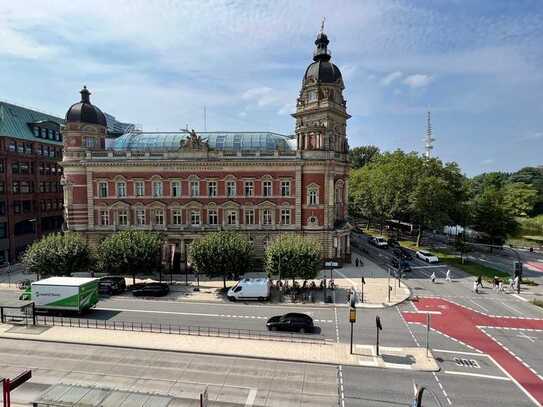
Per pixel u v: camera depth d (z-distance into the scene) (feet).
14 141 249.55
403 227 378.94
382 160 384.68
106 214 216.33
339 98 221.66
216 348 107.96
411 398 82.99
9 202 241.76
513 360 103.45
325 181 210.79
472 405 80.84
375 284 184.96
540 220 400.26
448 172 299.58
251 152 212.02
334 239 214.07
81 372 94.22
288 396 83.41
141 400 65.82
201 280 194.29
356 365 98.63
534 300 158.20
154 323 131.03
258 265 212.23
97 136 225.15
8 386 70.64
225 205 212.64
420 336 120.06
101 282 168.66
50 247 174.29
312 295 164.14
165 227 214.48
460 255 259.80
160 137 234.58
